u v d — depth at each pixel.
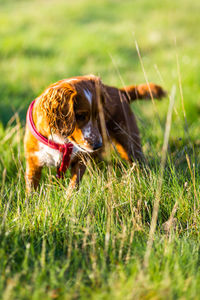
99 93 3.68
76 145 3.71
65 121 3.42
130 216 3.27
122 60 11.18
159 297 2.28
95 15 19.42
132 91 4.66
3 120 6.65
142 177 3.80
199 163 4.21
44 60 11.34
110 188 3.40
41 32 15.24
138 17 18.48
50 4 22.92
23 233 2.95
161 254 2.76
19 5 23.39
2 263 2.59
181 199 3.46
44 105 3.43
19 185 3.76
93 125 3.64
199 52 11.51
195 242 3.01
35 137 3.70
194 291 2.32
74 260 2.73
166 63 10.36
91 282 2.53
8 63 11.15
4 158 4.79
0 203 3.38
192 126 5.96
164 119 5.95
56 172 4.15
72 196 3.41
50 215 3.15
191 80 8.30
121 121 4.41
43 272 2.49
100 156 4.41
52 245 2.89
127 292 2.29
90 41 13.22
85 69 10.36
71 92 3.42
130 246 2.82
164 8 20.36
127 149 4.50
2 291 2.33
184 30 15.43
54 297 2.33
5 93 8.40
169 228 3.21
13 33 15.27
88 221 2.98
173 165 3.95
